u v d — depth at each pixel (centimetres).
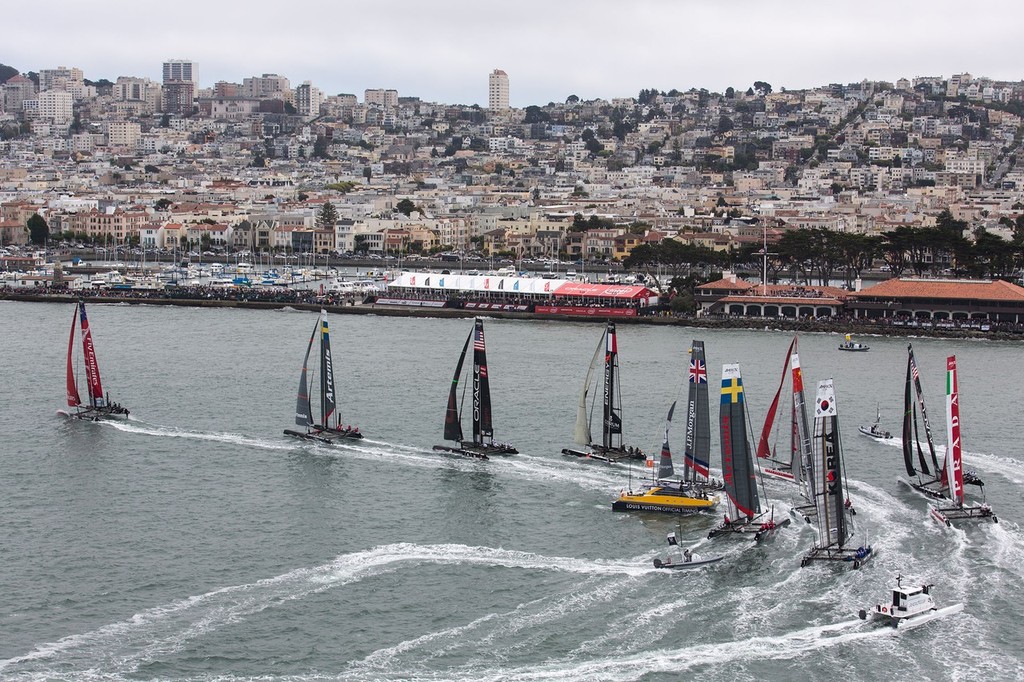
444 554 19688
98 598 18075
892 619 17225
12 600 17950
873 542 19925
